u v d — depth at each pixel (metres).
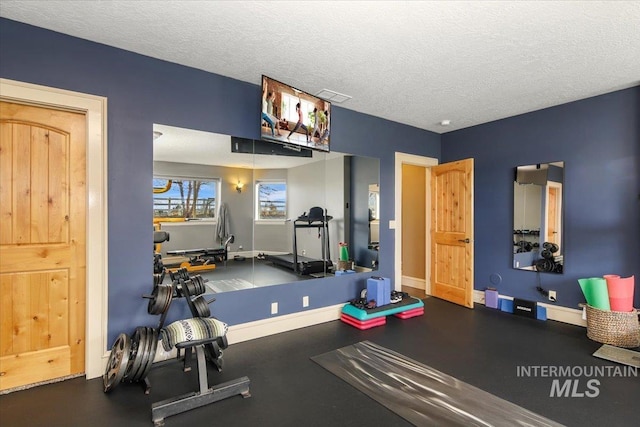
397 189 4.35
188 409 1.97
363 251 4.07
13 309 2.20
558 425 1.84
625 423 1.86
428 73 2.86
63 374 2.35
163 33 2.25
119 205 2.48
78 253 2.40
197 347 2.07
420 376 2.41
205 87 2.87
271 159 3.46
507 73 2.85
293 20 2.08
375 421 1.89
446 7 1.92
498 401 2.08
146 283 2.60
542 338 3.15
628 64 2.67
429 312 4.03
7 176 2.18
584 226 3.50
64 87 2.27
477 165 4.47
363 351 2.85
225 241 3.20
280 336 3.20
